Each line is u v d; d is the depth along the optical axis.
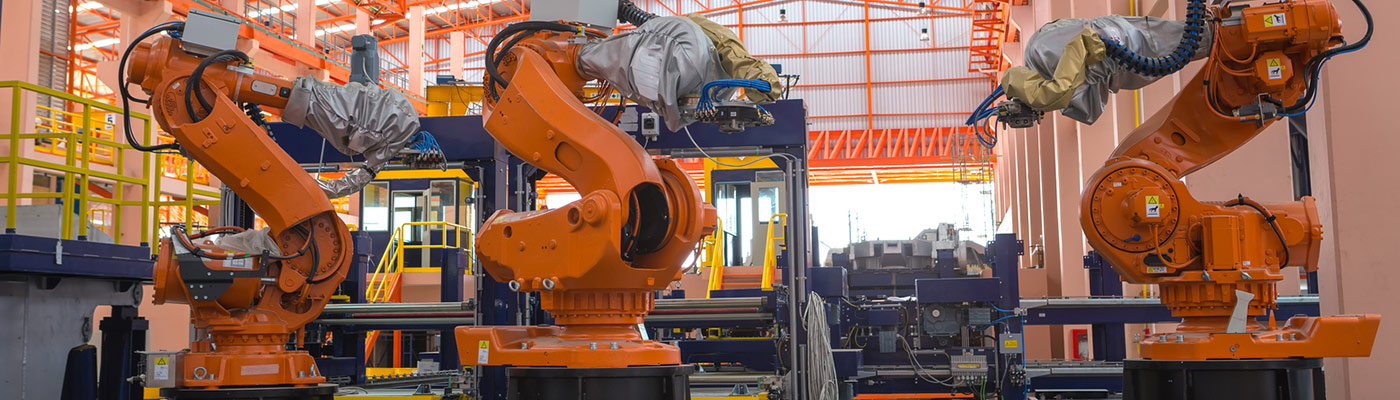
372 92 6.78
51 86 20.09
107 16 30.58
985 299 8.45
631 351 5.19
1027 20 25.02
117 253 7.68
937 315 8.68
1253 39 5.43
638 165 5.14
